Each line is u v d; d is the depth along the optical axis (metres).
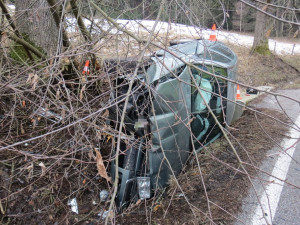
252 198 3.47
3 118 4.02
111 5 4.12
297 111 6.38
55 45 4.66
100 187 4.03
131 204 3.61
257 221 3.10
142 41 2.79
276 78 10.90
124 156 3.80
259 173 3.94
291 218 3.12
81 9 4.03
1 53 4.24
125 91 3.92
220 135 4.93
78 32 4.30
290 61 13.84
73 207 3.73
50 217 3.56
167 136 3.63
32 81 2.65
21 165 3.86
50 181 3.83
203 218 3.21
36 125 4.37
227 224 3.08
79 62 4.29
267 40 12.98
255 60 11.30
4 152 3.95
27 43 4.50
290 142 4.81
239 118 5.81
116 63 3.52
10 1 4.84
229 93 4.62
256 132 5.12
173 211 3.47
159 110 3.50
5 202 3.48
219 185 3.77
